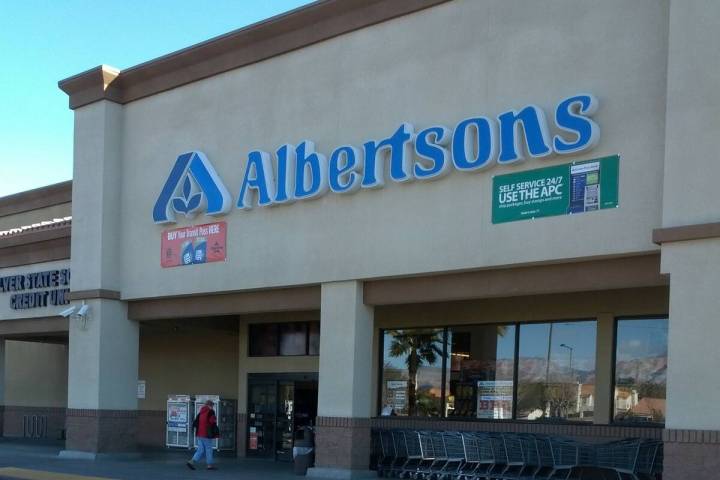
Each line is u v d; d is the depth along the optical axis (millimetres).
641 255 15352
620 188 15336
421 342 21891
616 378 18297
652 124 15086
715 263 13781
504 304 20359
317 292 20516
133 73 24828
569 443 17438
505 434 18594
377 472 20000
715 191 13906
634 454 16484
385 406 22312
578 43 16219
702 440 13547
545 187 16344
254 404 26141
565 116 15984
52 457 25188
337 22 20203
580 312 18969
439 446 19406
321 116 20391
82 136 25812
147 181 24469
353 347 19219
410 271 18281
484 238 17156
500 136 16953
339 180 19547
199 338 29812
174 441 28516
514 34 17188
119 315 24938
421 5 18719
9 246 28672
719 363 13570
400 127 18562
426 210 18172
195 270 22719
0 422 32812
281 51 21328
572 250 15828
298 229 20516
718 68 14086
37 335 30484
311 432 20953
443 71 18250
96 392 24438
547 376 19438
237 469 21938
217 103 22812
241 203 21578
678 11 14555
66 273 26797
